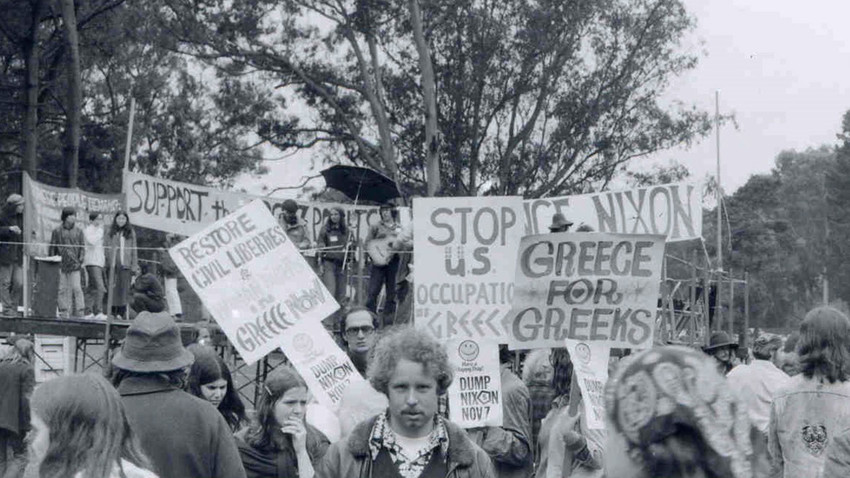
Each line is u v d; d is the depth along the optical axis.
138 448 3.96
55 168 37.84
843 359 6.07
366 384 7.35
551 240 7.04
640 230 17.53
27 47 30.94
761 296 65.38
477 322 8.55
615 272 6.99
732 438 2.38
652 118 37.97
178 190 20.56
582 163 38.69
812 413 6.12
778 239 67.44
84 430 3.76
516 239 8.66
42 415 3.78
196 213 20.67
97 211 18.55
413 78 38.00
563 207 17.55
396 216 20.72
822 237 82.94
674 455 2.36
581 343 6.93
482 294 8.64
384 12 36.72
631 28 37.50
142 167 38.59
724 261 51.66
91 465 3.74
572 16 35.75
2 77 32.66
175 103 38.66
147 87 36.38
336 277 17.98
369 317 8.74
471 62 37.34
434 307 8.64
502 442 7.55
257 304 8.70
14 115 34.69
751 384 9.05
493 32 36.69
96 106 39.41
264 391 6.71
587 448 6.36
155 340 5.30
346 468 5.00
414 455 4.98
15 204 17.77
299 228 18.19
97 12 31.39
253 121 36.62
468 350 8.39
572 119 37.69
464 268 8.66
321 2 35.72
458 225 8.72
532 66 37.00
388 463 4.98
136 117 37.25
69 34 28.52
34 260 17.67
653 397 2.39
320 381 8.51
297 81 36.97
